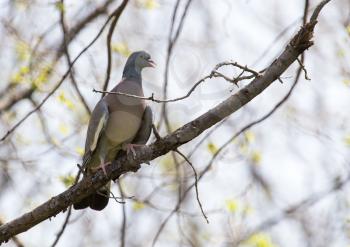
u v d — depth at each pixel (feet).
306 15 34.06
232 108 28.89
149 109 36.17
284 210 55.16
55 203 31.04
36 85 45.21
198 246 48.70
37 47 46.70
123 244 38.19
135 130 35.91
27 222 31.14
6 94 48.34
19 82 45.85
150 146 29.55
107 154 36.88
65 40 38.96
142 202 41.29
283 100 36.55
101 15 49.80
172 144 29.30
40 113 46.50
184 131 29.12
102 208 34.68
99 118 35.22
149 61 39.60
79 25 48.60
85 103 39.11
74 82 38.83
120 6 36.37
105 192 34.50
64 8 40.73
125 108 35.53
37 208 31.14
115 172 30.81
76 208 34.63
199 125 29.07
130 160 30.30
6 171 46.55
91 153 35.19
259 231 51.67
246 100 28.86
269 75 28.63
